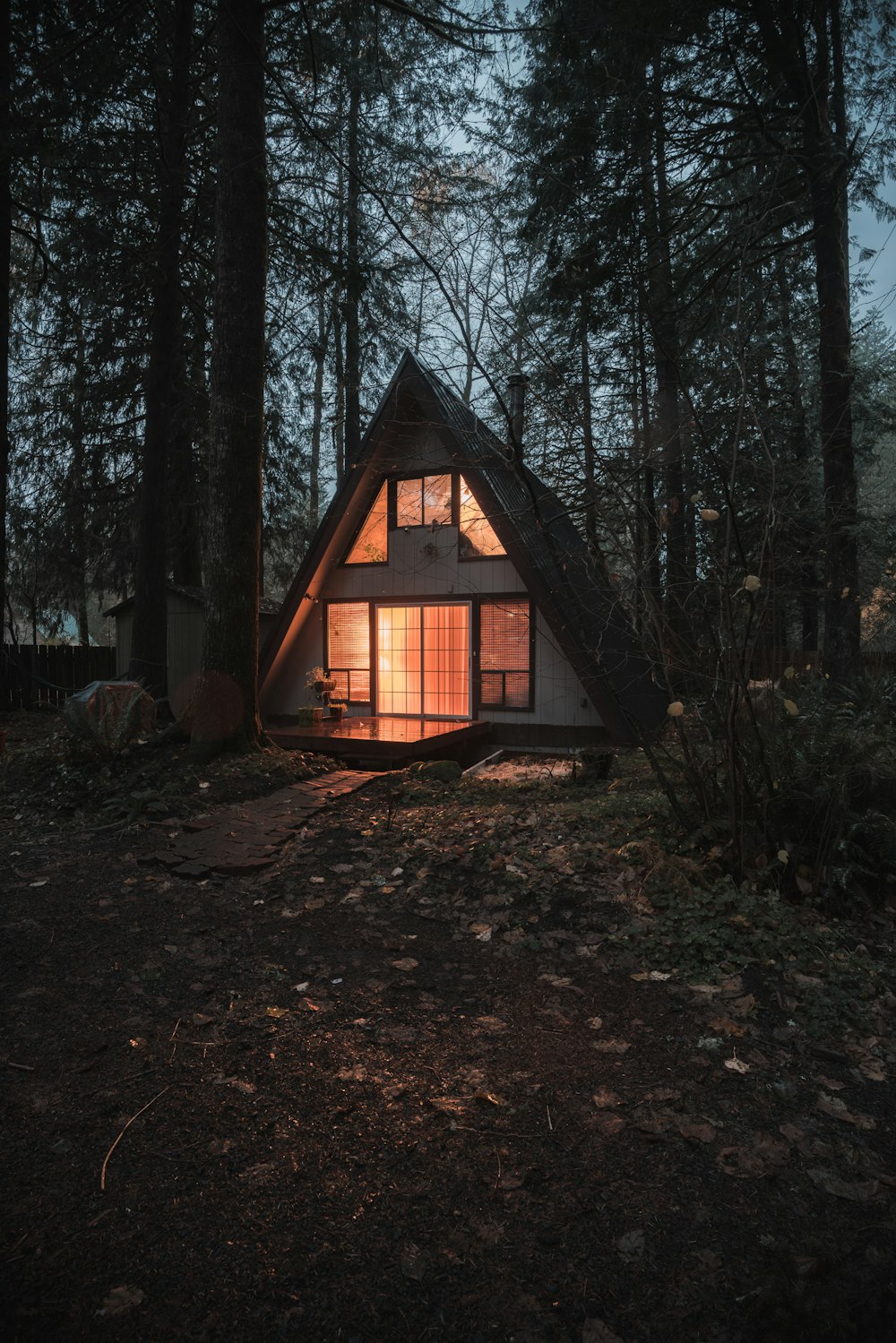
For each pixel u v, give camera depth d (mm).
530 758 11914
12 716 15961
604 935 4430
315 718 12617
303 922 4879
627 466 5875
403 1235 2248
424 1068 3143
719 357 7188
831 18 10633
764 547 4805
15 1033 3436
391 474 13391
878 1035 3430
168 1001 3768
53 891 5461
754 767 5172
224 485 9383
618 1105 2879
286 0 9461
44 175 12758
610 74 10156
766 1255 2164
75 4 11625
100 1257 2166
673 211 13531
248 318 9398
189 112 14023
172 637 16406
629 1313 1982
